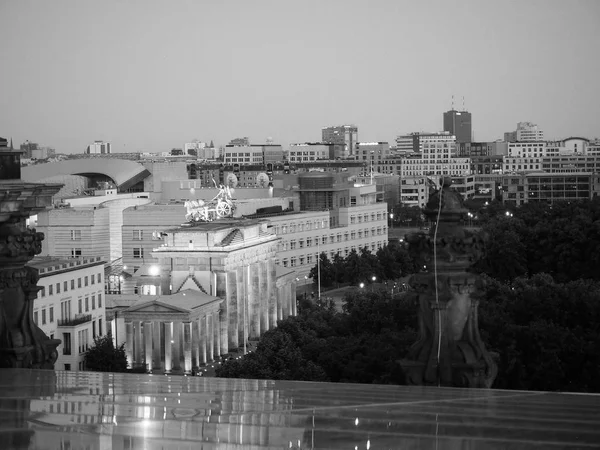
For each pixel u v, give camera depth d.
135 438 63.81
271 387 87.31
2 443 62.28
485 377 100.00
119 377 90.62
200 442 63.16
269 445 62.62
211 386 86.94
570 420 70.44
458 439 64.50
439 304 100.25
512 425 68.44
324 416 71.56
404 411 73.50
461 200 104.00
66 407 73.19
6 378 85.38
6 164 88.69
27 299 90.75
